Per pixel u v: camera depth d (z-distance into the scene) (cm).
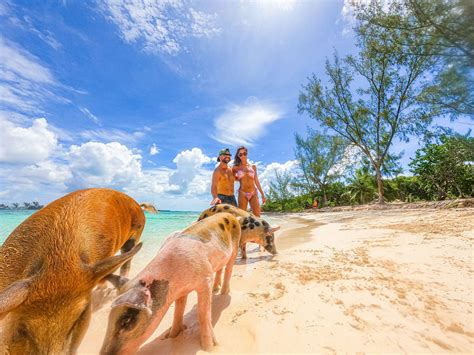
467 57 1055
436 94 1314
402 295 321
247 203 777
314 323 269
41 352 181
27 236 228
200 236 279
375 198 4675
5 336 179
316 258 548
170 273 221
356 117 3144
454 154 3462
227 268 372
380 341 232
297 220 2098
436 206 1827
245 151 771
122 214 361
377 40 2236
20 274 208
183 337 264
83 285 201
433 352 215
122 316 180
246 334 263
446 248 534
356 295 330
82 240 239
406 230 838
